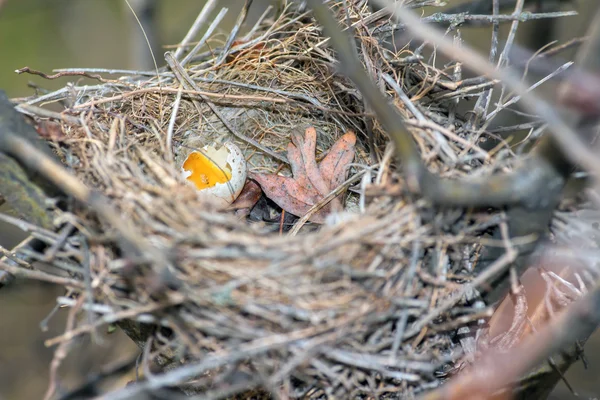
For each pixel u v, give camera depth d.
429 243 1.15
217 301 1.14
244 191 1.23
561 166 1.14
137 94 1.22
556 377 1.19
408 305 1.15
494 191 1.14
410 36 1.22
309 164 1.23
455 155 1.17
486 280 1.16
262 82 1.24
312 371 1.15
